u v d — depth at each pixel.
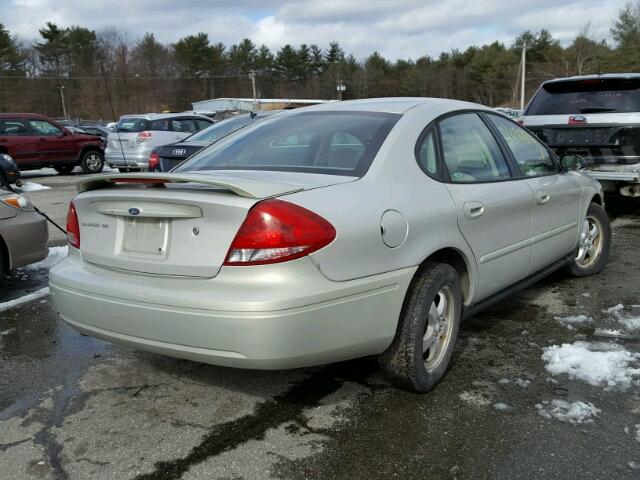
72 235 3.34
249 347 2.65
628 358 3.72
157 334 2.87
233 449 2.85
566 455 2.74
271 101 53.03
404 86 88.56
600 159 7.60
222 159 3.70
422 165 3.39
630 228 7.73
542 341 4.04
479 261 3.63
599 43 57.03
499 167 4.06
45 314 4.83
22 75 69.88
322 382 3.50
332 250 2.73
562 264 4.89
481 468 2.66
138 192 2.92
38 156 16.36
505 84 78.19
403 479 2.60
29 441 2.95
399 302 3.05
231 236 2.69
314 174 3.14
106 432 3.02
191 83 81.19
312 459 2.76
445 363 3.45
